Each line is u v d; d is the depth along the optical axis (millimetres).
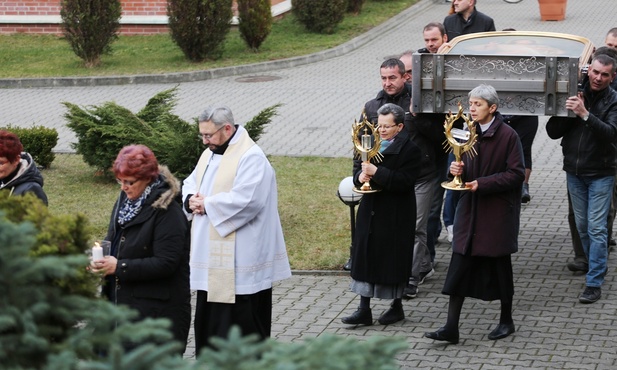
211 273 9305
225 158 9359
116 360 4438
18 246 4637
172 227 8211
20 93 25938
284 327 11086
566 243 13609
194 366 4504
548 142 19422
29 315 4621
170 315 8305
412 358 10086
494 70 11125
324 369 4426
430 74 11367
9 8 32688
